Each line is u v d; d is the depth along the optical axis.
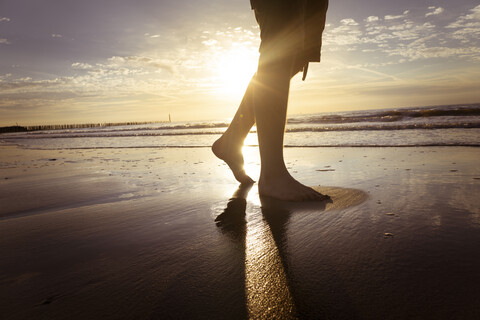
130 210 1.41
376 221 1.09
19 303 0.65
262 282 0.69
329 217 1.17
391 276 0.69
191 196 1.66
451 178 1.77
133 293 0.67
